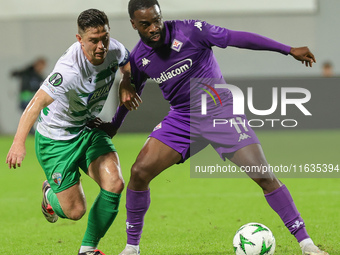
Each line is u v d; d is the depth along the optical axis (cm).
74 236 2141
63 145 1784
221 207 2650
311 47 7088
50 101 1625
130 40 7031
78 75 1634
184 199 2884
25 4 7019
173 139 1689
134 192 1667
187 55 1664
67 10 7056
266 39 1648
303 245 1622
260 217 2398
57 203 1822
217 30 1662
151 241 2019
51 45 7062
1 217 2530
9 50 6975
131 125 6338
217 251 1844
